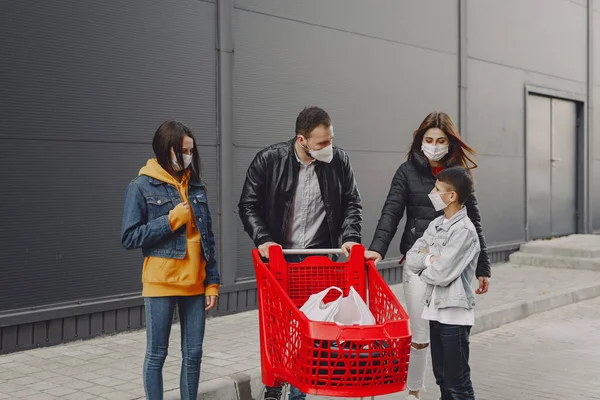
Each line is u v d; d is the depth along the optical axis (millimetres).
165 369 5348
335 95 8867
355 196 4531
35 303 5980
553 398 5246
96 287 6422
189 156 3969
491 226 11820
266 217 4430
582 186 14281
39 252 5996
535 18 12789
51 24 6031
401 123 9906
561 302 9062
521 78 12461
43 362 5566
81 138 6270
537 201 13117
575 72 13984
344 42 8969
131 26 6641
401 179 4633
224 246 7535
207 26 7344
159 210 3887
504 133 12078
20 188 5859
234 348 6090
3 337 5773
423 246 4066
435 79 10516
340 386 3184
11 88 5785
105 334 6496
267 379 3600
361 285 4074
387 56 9641
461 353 3889
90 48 6320
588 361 6352
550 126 13500
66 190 6172
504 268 11484
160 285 3889
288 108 8242
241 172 7727
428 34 10367
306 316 3461
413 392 4605
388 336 3162
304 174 4352
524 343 7074
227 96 7527
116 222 6562
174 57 7031
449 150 4527
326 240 4465
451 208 3951
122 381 5047
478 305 8203
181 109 7113
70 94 6180
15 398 4656
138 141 6727
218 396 4988
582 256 11570
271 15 8000
